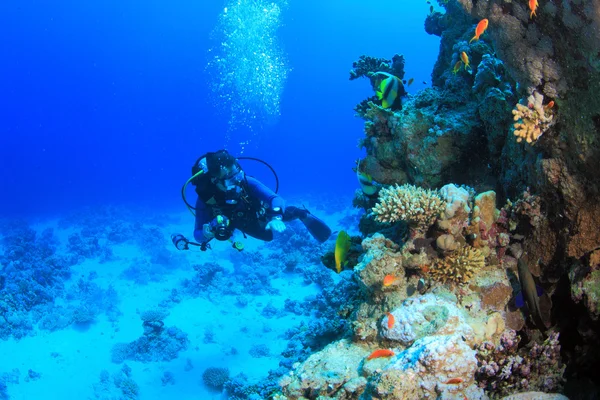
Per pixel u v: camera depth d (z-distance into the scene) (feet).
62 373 31.94
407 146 15.60
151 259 53.57
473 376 9.35
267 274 45.21
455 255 11.63
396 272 11.94
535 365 10.09
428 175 15.21
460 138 14.65
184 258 53.36
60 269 49.70
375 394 8.77
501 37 10.19
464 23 21.18
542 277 11.95
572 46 9.09
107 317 39.37
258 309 39.11
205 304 40.81
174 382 30.19
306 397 10.67
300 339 30.27
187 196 119.85
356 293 15.39
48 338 36.11
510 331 10.46
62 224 78.74
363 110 20.42
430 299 11.06
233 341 34.63
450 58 22.11
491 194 11.90
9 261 53.88
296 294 41.55
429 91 16.76
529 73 9.96
